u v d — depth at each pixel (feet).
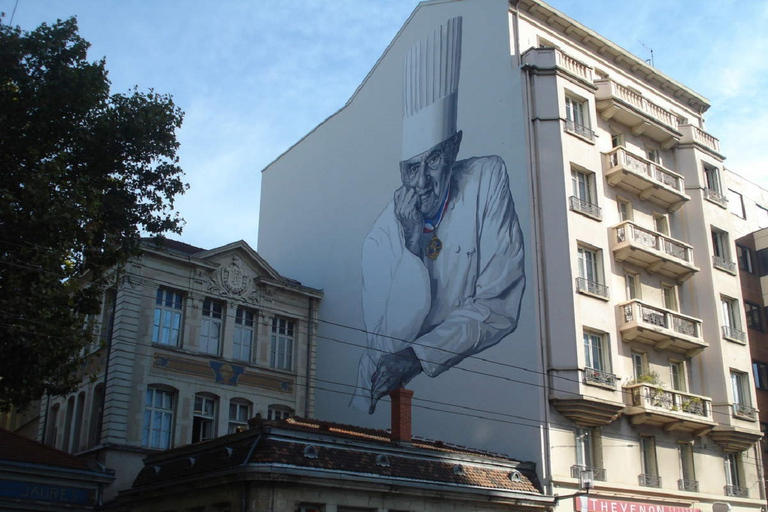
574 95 113.70
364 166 135.44
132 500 87.76
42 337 64.85
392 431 87.71
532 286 101.81
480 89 117.60
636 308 106.11
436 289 115.34
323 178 144.66
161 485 82.89
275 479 71.26
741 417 117.39
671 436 109.29
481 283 108.88
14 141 71.41
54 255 65.51
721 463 115.34
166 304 107.76
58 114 73.51
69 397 109.40
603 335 104.63
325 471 74.38
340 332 128.88
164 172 80.59
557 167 107.24
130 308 102.58
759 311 141.79
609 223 111.96
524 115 109.91
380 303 123.54
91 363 105.29
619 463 101.09
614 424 102.32
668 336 109.19
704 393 117.08
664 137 126.72
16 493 84.94
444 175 119.55
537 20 120.98
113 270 103.50
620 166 112.47
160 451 99.71
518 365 100.48
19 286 64.13
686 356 115.96
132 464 97.09
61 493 88.43
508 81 113.70
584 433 99.91
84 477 89.76
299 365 120.78
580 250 106.52
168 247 111.55
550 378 98.37
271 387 115.75
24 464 85.56
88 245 70.18
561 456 95.86
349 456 79.00
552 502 91.20
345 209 136.98
